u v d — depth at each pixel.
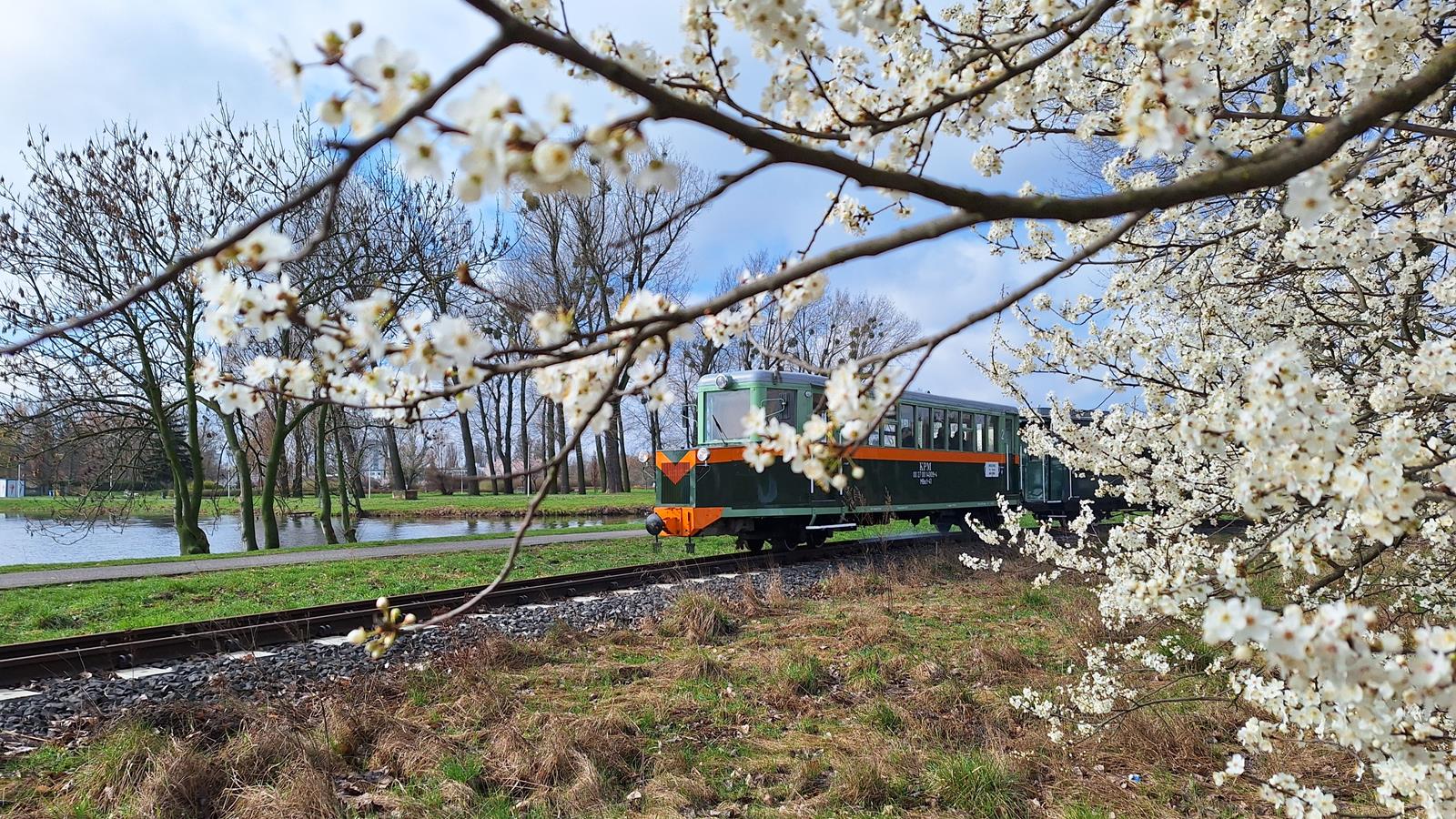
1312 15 3.68
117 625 9.42
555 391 1.99
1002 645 7.60
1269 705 2.99
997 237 4.76
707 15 2.06
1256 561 3.64
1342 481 1.99
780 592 10.46
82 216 16.97
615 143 1.17
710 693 6.64
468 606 1.79
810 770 5.27
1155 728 5.55
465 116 1.02
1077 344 5.33
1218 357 4.20
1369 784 4.78
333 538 21.73
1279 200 4.26
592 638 8.40
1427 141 4.06
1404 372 3.83
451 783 4.86
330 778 4.88
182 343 18.75
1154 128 1.58
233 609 10.41
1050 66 3.41
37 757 5.11
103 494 18.89
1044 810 4.82
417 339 1.67
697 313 1.54
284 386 1.80
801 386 13.73
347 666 7.25
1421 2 3.21
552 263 25.33
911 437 15.45
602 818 4.61
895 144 2.57
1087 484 19.48
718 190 1.50
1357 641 1.82
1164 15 2.04
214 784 4.66
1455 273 4.06
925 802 4.92
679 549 17.02
